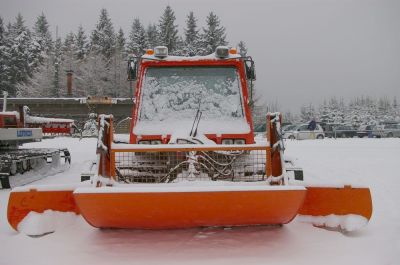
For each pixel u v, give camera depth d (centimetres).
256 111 5316
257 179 476
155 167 473
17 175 873
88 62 6097
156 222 394
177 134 529
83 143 2325
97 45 6644
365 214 430
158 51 582
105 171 439
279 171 438
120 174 470
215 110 569
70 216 449
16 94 6234
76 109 4544
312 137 2998
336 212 438
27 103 4434
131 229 450
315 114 8462
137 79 582
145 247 400
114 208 371
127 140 613
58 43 6956
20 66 6347
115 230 450
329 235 429
